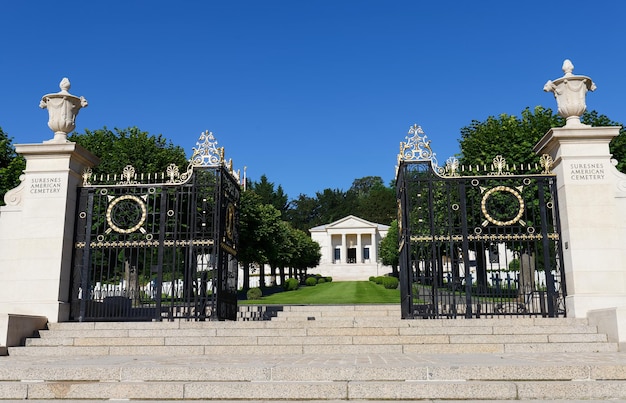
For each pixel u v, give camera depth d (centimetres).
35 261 1332
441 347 1060
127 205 1416
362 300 3488
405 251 1376
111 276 2517
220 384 676
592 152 1309
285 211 10500
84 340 1149
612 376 696
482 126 2362
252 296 3975
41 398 686
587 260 1253
